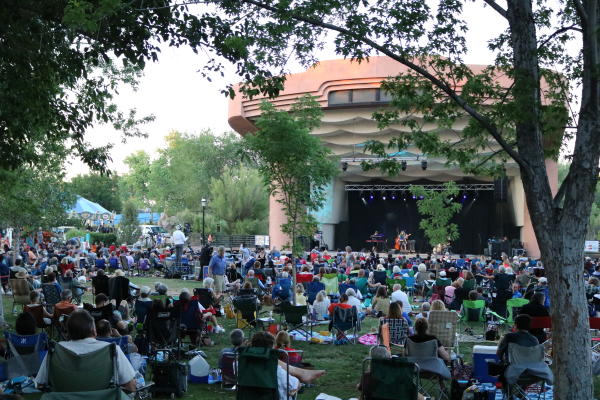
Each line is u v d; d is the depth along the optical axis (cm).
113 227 4894
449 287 1752
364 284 1986
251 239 5253
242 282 2233
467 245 4981
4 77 1109
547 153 934
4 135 1224
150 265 2981
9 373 736
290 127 1648
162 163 7756
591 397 730
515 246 4312
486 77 949
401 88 949
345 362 1150
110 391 527
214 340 1331
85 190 9012
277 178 1741
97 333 815
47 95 1184
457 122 3541
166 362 866
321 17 930
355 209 5262
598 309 1496
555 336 742
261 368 657
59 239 4250
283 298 1783
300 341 1364
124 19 941
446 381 988
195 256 3183
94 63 1051
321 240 4675
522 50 791
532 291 1561
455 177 4475
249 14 969
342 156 4238
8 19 974
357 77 3794
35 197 2575
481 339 1410
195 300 1225
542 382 834
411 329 1245
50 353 578
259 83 997
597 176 739
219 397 873
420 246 5109
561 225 746
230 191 5591
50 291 1445
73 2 721
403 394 647
